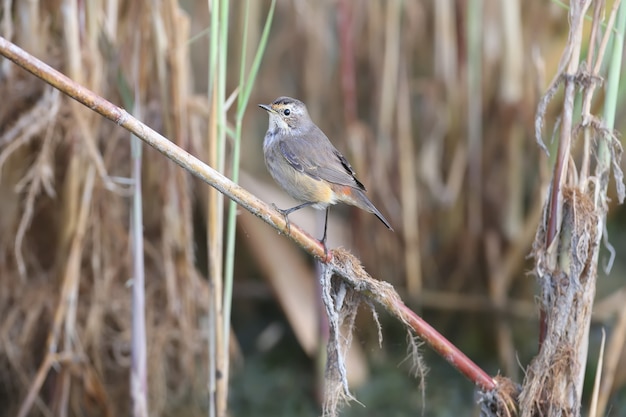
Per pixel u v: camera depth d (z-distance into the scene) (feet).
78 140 31.32
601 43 22.89
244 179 44.06
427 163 46.14
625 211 55.88
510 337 45.68
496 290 45.75
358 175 42.88
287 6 47.88
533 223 43.50
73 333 32.58
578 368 23.54
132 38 32.30
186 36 31.19
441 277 47.78
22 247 34.09
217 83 25.99
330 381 24.54
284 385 42.93
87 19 30.89
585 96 23.09
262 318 49.42
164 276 35.24
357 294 24.43
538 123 23.84
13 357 34.01
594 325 44.88
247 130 48.37
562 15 43.32
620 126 41.37
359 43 46.14
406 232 44.86
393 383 42.96
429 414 40.40
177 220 33.68
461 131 45.21
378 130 45.27
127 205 35.37
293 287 44.24
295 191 29.76
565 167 23.31
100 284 33.91
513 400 24.08
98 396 33.24
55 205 33.63
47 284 34.30
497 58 44.55
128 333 35.27
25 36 31.71
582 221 22.86
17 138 32.04
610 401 39.34
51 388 34.37
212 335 27.63
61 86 20.25
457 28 44.24
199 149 34.04
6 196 33.22
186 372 37.45
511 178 44.75
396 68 43.98
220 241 27.30
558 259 23.58
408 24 44.65
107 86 32.30
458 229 46.47
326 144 30.53
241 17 45.98
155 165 34.24
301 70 48.06
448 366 44.86
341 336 24.76
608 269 24.11
